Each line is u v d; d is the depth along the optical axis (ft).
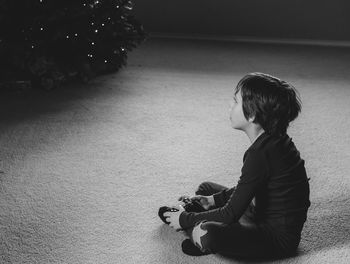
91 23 9.45
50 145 7.29
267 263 4.77
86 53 9.91
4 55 9.37
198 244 4.69
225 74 11.37
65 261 4.74
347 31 14.66
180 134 7.93
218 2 14.46
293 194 4.55
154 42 14.07
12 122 8.05
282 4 14.43
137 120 8.40
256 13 14.56
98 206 5.72
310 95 10.19
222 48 13.87
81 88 9.86
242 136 7.95
